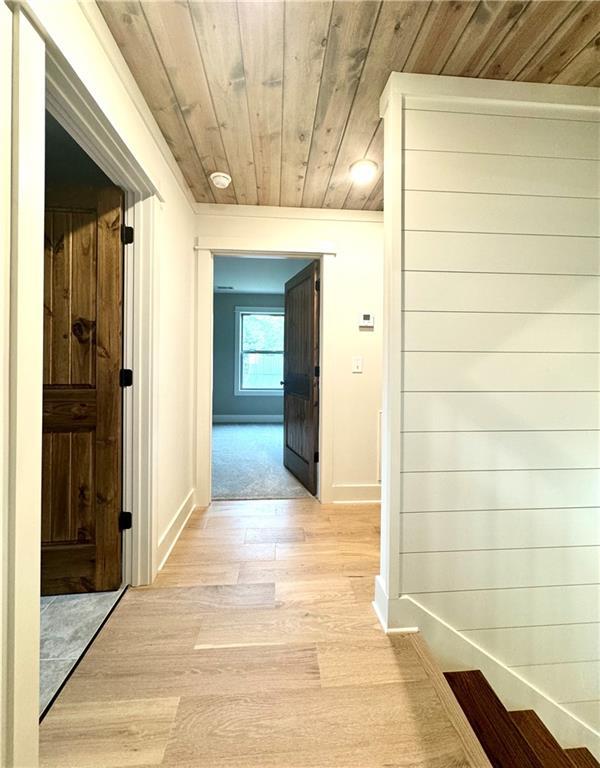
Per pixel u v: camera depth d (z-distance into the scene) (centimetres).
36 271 88
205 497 277
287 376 378
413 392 148
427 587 149
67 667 125
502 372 152
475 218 149
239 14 117
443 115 146
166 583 176
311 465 303
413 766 95
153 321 175
